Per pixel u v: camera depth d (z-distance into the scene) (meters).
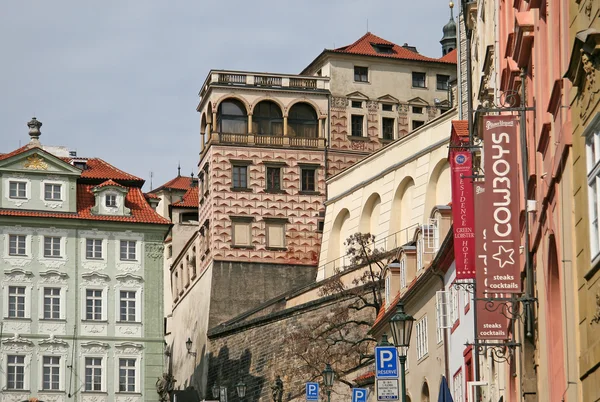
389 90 145.00
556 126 29.67
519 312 39.78
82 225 118.25
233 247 138.88
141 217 120.00
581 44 24.03
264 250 139.38
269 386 116.88
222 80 141.62
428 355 67.00
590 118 24.81
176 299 155.12
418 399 70.25
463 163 47.84
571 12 26.81
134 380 116.75
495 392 48.97
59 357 115.31
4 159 117.81
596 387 25.11
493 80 50.81
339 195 131.25
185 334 147.25
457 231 47.34
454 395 59.91
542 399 35.34
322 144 141.88
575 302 27.28
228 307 137.00
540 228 34.25
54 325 115.81
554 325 32.62
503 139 36.19
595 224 25.05
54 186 118.88
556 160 29.36
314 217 140.88
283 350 115.31
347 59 144.38
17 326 114.88
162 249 119.69
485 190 36.28
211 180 140.12
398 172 119.88
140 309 118.25
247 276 138.25
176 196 188.00
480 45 59.22
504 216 36.19
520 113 36.66
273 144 141.38
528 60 36.72
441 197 113.38
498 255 36.25
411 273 73.94
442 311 60.41
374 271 110.69
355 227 126.81
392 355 46.56
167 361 155.00
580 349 26.91
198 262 144.75
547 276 32.81
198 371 137.25
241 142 140.75
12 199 117.44
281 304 126.62
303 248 140.12
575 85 25.66
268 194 140.50
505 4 44.69
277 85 142.62
